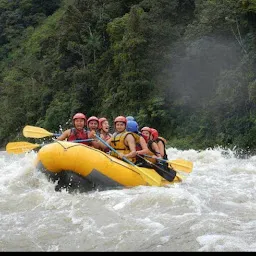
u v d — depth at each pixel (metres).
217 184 11.08
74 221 7.15
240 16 29.33
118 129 11.02
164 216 7.30
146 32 37.31
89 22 49.03
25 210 8.06
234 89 27.62
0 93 64.38
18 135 53.91
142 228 6.64
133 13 37.75
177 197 8.33
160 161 11.31
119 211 7.73
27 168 10.37
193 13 40.22
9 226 6.99
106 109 40.75
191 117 33.12
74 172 9.69
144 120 35.38
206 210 7.84
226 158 21.39
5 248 5.96
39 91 55.06
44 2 86.00
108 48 47.12
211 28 30.25
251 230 6.45
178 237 6.16
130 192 9.24
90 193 9.45
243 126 27.62
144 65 36.78
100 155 9.95
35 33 76.69
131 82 36.62
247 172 13.96
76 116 11.10
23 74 62.69
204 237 6.10
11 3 87.31
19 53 76.50
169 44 37.06
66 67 50.59
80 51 48.16
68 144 9.88
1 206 8.38
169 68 36.12
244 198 9.06
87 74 45.12
